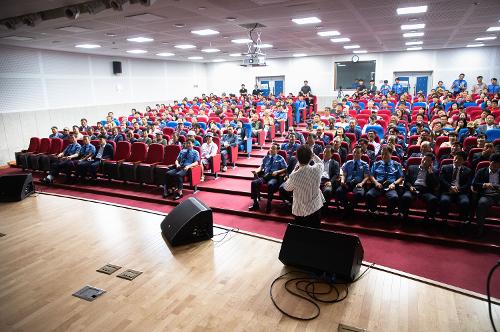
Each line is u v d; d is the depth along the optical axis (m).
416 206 5.14
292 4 6.15
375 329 2.83
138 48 12.40
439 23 8.68
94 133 10.26
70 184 8.34
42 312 3.15
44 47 11.30
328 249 3.58
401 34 10.59
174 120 11.81
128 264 4.02
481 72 15.70
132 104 16.08
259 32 9.36
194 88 20.62
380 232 5.02
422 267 4.10
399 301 3.22
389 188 5.23
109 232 5.00
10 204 6.44
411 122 10.02
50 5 5.79
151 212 5.82
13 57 10.91
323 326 2.88
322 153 6.46
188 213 4.61
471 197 4.88
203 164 7.81
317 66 18.58
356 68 17.86
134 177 7.70
